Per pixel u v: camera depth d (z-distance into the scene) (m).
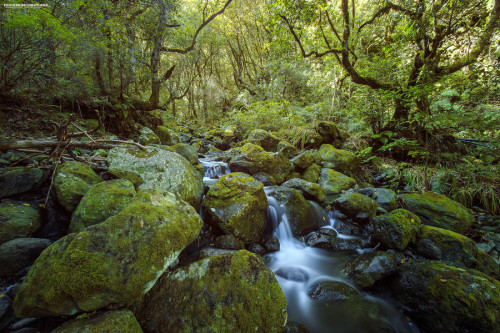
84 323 1.37
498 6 4.73
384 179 5.62
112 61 5.57
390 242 2.98
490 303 1.87
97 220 2.23
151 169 3.10
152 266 1.67
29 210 2.50
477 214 4.03
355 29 7.12
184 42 9.03
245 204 3.02
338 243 3.40
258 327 1.60
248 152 5.11
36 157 3.29
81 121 5.03
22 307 1.41
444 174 4.75
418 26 5.02
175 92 10.80
